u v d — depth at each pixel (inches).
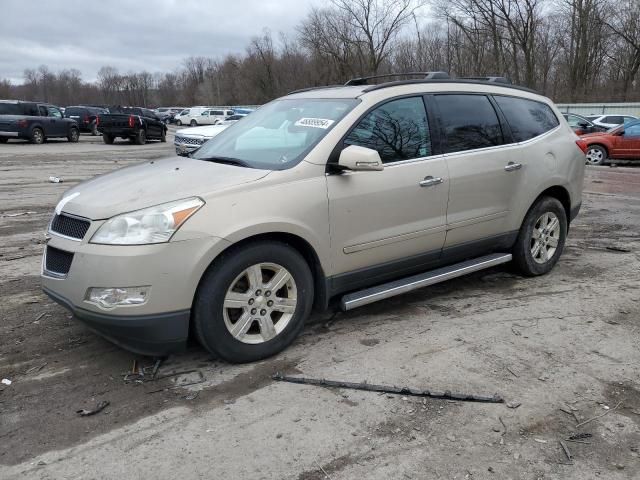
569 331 162.9
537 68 1902.1
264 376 136.9
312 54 2112.5
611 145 683.4
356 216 152.3
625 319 172.1
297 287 145.6
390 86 167.2
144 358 146.3
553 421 118.2
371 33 1918.1
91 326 131.0
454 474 102.3
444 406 123.7
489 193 184.9
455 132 177.9
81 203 135.3
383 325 167.3
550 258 215.0
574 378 135.7
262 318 141.6
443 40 1969.7
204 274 131.4
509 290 198.5
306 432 114.5
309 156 146.9
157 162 171.2
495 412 121.3
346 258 153.5
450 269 181.6
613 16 1777.8
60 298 132.6
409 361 144.3
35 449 109.4
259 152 158.6
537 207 204.8
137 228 124.0
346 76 2007.9
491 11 1761.8
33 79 4685.0
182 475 102.0
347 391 130.0
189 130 613.0
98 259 123.9
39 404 125.0
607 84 1849.2
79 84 4749.0
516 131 197.3
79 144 1014.4
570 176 215.0
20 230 291.7
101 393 129.6
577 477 101.4
